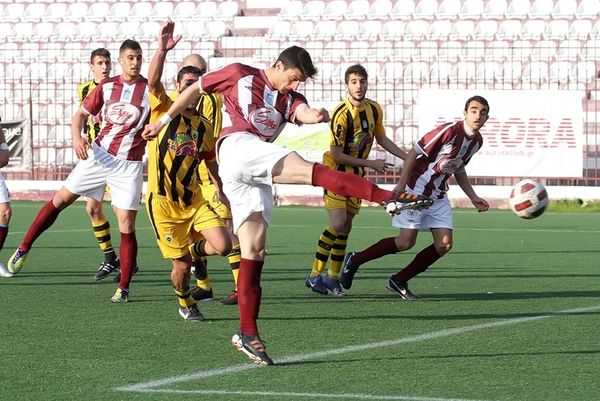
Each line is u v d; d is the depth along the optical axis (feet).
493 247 91.56
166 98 47.80
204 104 52.54
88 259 78.43
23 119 152.97
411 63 162.50
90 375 34.83
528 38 176.35
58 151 173.68
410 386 33.04
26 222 115.96
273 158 36.68
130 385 33.17
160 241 47.19
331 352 39.42
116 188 55.93
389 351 39.65
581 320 48.34
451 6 191.83
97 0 205.36
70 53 187.01
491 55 176.04
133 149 56.49
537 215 45.42
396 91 172.65
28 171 153.17
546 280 66.59
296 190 152.76
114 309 51.96
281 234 103.09
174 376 34.68
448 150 54.44
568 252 86.79
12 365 36.60
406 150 166.61
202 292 55.36
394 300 56.39
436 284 64.39
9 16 206.18
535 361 37.50
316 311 51.70
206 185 56.75
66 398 31.24
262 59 176.35
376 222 121.90
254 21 196.24
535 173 139.23
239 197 38.29
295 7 195.83
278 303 54.95
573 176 138.72
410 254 85.35
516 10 190.49
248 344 36.78
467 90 138.92
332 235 58.70
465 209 147.02
